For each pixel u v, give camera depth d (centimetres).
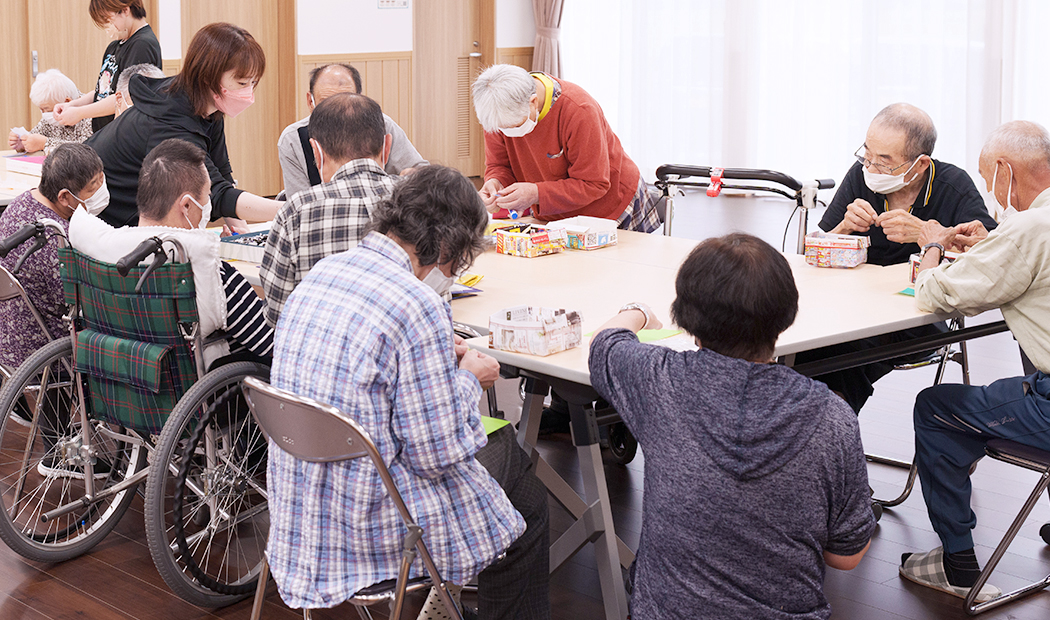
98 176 294
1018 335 245
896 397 413
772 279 157
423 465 169
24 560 277
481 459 201
